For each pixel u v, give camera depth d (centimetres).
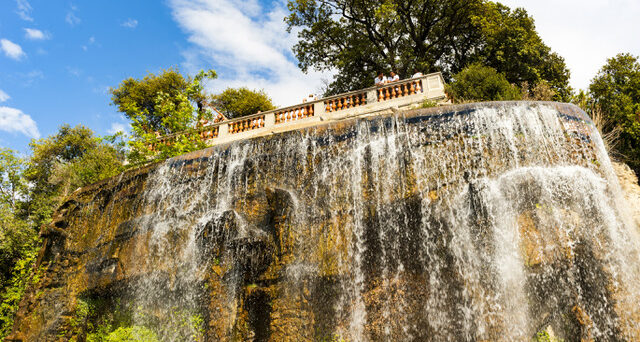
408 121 1109
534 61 2383
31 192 2295
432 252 1002
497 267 955
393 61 2672
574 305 944
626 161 1560
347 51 2661
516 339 914
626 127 1670
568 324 951
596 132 1116
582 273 955
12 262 1902
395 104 1495
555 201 1001
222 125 1783
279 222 1070
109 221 1441
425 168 1052
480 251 970
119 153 2255
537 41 2475
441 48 2717
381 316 998
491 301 938
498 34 2402
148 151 1739
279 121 1670
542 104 1101
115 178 1498
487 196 1000
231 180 1264
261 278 1037
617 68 2056
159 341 1166
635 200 1261
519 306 936
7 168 2248
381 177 1080
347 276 1021
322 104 1619
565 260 953
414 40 2681
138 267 1298
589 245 977
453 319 955
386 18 2505
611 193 1048
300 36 2844
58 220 1535
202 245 1198
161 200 1362
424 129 1090
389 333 984
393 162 1083
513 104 1088
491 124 1062
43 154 2641
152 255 1289
